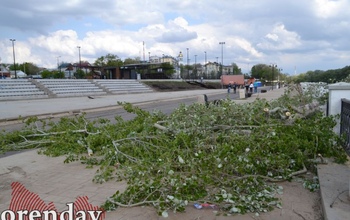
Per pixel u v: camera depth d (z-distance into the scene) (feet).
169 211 12.30
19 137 27.71
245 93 102.42
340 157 16.87
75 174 18.39
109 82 167.22
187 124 22.58
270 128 20.33
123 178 16.85
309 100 31.48
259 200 12.64
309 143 17.44
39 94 115.85
